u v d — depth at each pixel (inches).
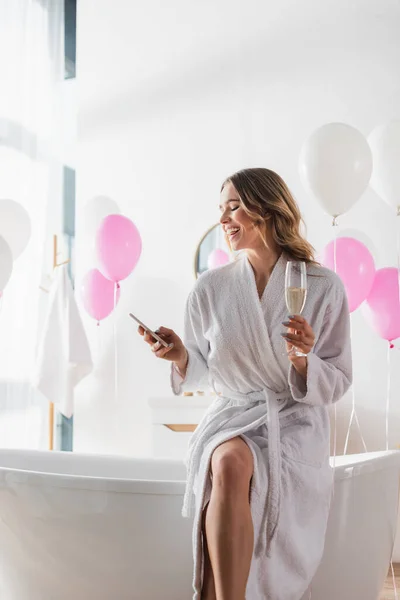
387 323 118.5
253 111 146.2
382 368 134.0
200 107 149.9
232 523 65.6
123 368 150.2
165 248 149.8
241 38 147.9
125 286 151.1
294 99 143.6
